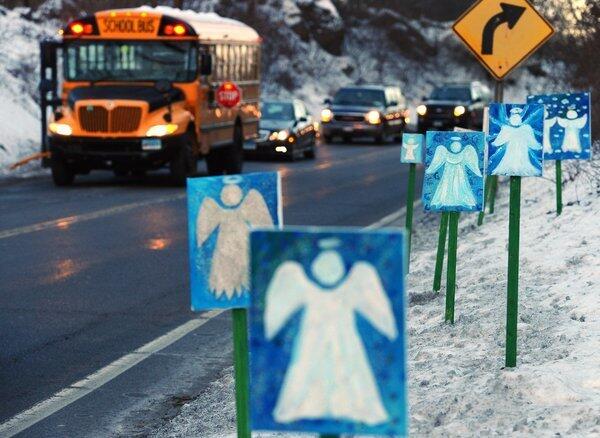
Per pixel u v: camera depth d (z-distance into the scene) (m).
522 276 16.19
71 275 20.41
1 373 13.69
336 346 5.46
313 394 5.50
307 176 43.66
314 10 99.19
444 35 111.50
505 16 19.45
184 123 38.09
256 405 5.53
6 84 54.31
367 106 68.31
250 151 52.00
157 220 28.45
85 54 38.88
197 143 39.31
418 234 25.95
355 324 5.46
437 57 109.50
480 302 14.98
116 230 26.44
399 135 71.88
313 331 5.48
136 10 39.12
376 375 5.45
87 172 39.09
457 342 12.82
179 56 38.78
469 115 73.56
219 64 41.75
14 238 24.89
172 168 38.19
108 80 38.66
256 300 5.50
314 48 97.25
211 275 7.80
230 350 15.02
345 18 107.38
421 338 13.37
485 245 20.50
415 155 18.81
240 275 7.80
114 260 22.11
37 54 60.06
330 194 36.34
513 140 11.58
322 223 28.53
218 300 7.80
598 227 19.05
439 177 14.39
